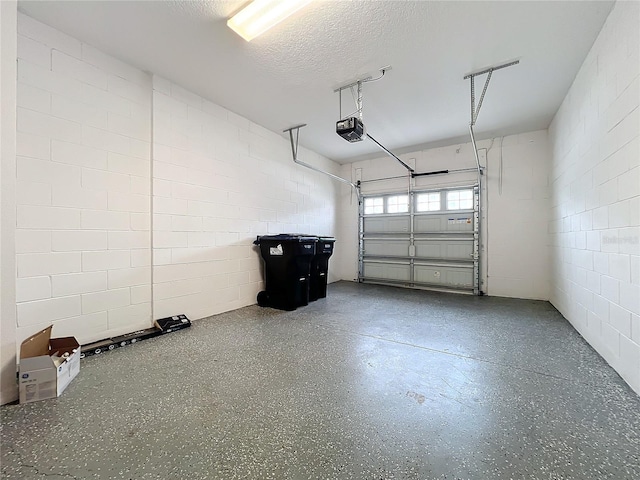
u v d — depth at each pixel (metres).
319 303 4.19
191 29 2.23
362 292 5.06
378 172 5.93
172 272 3.04
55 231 2.23
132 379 1.88
